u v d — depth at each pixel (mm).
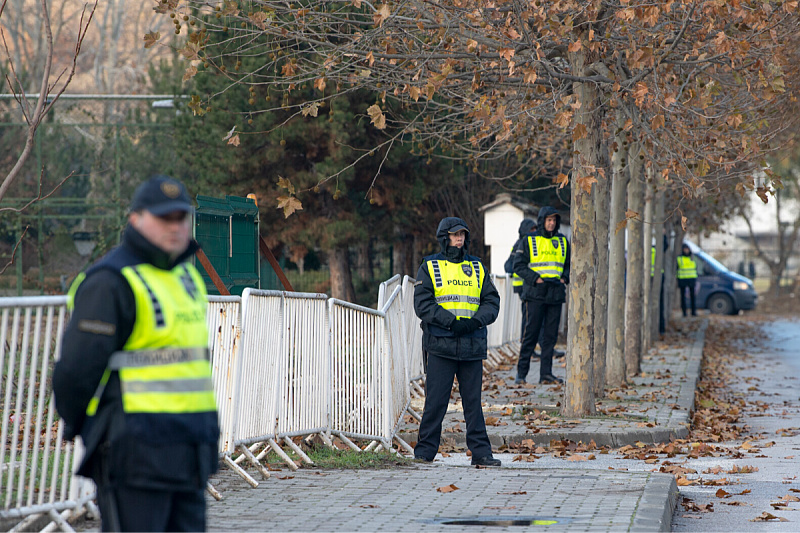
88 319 8125
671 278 75188
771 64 25750
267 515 14281
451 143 34469
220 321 16766
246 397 17891
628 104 28719
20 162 22219
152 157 70438
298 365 20188
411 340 30359
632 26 26422
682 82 30734
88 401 8242
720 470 20953
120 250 8523
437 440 21172
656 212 55125
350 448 21766
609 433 24516
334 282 60188
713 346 59469
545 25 25844
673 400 31047
